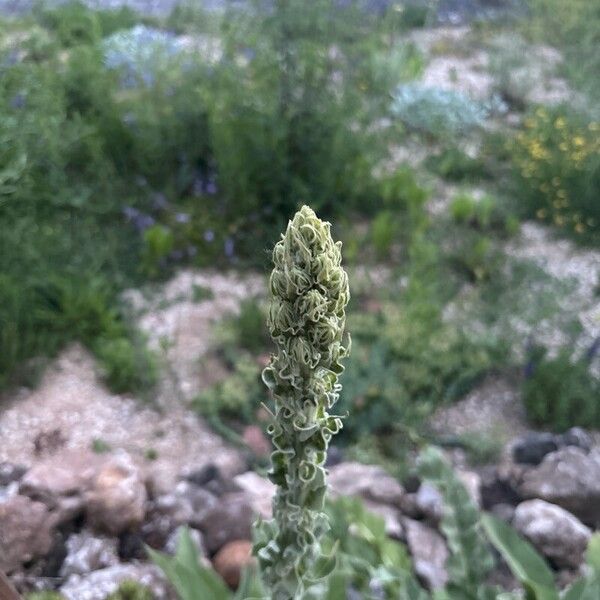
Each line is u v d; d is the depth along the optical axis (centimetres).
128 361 163
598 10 394
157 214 217
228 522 122
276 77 223
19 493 126
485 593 94
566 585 119
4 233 184
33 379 163
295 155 221
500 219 230
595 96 296
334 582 83
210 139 225
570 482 131
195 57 252
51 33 320
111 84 245
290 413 53
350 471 134
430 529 125
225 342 173
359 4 249
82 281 179
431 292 184
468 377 163
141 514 124
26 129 203
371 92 260
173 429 154
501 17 395
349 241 209
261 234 211
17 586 114
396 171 233
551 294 193
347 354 52
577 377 158
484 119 286
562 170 234
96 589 111
